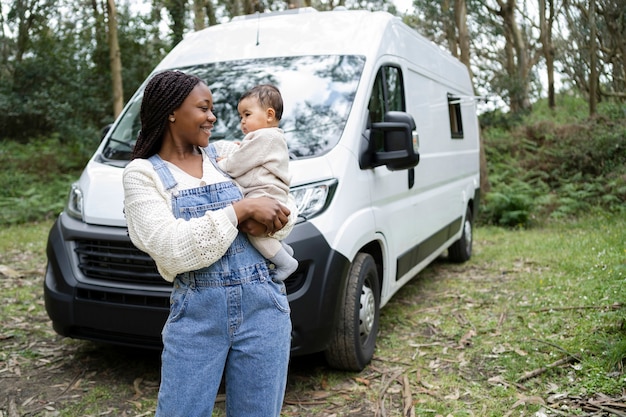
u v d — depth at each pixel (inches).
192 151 86.1
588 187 466.9
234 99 179.3
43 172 562.6
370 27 196.7
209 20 498.9
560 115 706.8
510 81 719.1
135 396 151.3
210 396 82.5
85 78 633.0
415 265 217.9
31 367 169.8
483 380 155.6
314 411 142.4
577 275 248.1
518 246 335.3
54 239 161.2
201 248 76.6
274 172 88.7
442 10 685.3
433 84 247.0
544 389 146.5
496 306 217.6
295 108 171.9
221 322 81.0
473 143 322.3
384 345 184.5
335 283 146.8
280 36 197.3
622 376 144.8
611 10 556.1
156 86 81.2
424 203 221.3
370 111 178.1
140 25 635.5
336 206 151.9
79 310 151.3
